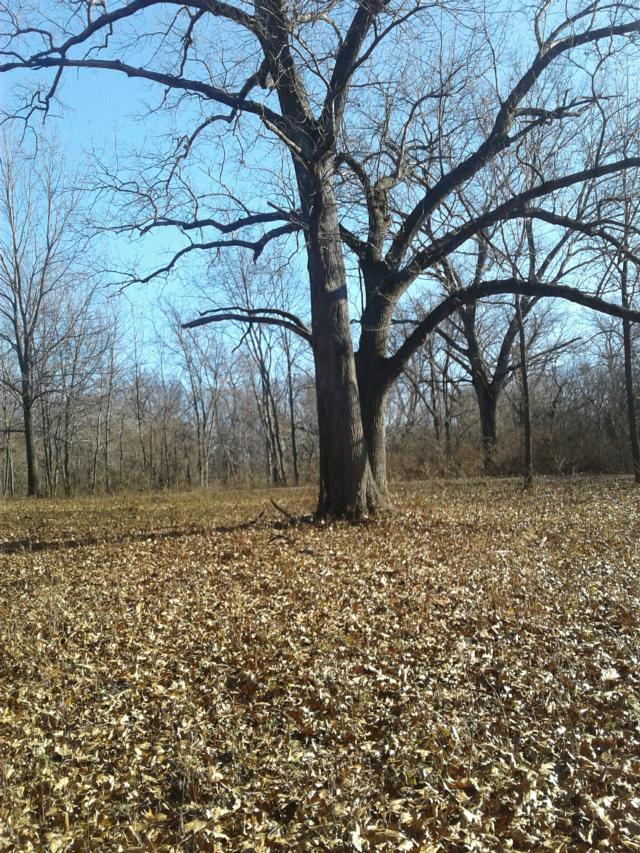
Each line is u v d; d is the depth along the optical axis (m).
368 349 14.67
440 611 7.55
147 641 7.06
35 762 4.75
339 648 6.50
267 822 4.04
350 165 14.42
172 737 5.08
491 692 5.60
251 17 12.29
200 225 14.35
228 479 42.16
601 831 3.87
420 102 14.71
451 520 13.52
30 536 15.83
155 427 50.94
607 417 34.06
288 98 13.45
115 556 11.83
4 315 32.69
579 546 10.65
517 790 4.23
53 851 3.82
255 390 49.12
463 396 44.94
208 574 9.80
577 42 13.65
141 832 4.04
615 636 6.65
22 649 6.96
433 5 12.12
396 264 14.70
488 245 19.09
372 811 4.12
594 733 4.88
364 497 13.78
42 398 37.00
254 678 5.93
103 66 13.25
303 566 9.88
